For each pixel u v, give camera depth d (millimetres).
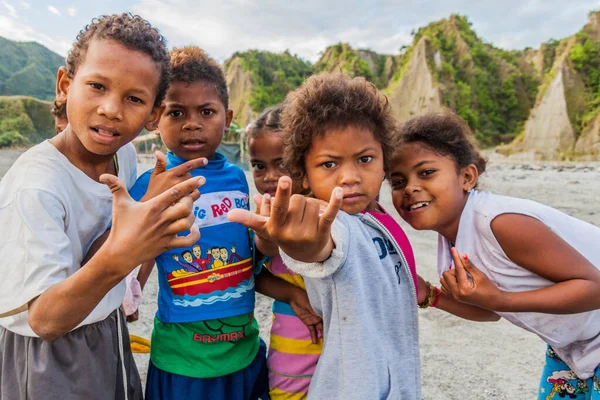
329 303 1383
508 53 75812
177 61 1781
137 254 1096
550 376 2102
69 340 1435
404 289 1536
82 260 1511
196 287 1688
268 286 1818
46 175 1378
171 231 1118
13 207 1300
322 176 1442
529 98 67062
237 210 1076
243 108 77438
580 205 11383
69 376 1433
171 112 1798
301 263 1231
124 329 1735
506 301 1571
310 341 1730
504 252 1694
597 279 1601
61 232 1347
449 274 1624
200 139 1815
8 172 1414
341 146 1399
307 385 1713
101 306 1489
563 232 1767
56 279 1262
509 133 62438
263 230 1092
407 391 1473
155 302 4348
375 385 1315
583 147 46219
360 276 1339
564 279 1606
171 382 1659
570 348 1912
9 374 1447
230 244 1759
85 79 1314
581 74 50594
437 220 1749
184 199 1118
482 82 64250
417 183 1732
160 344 1716
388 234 1497
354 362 1305
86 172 1518
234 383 1722
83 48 1354
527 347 3521
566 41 58000
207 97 1808
